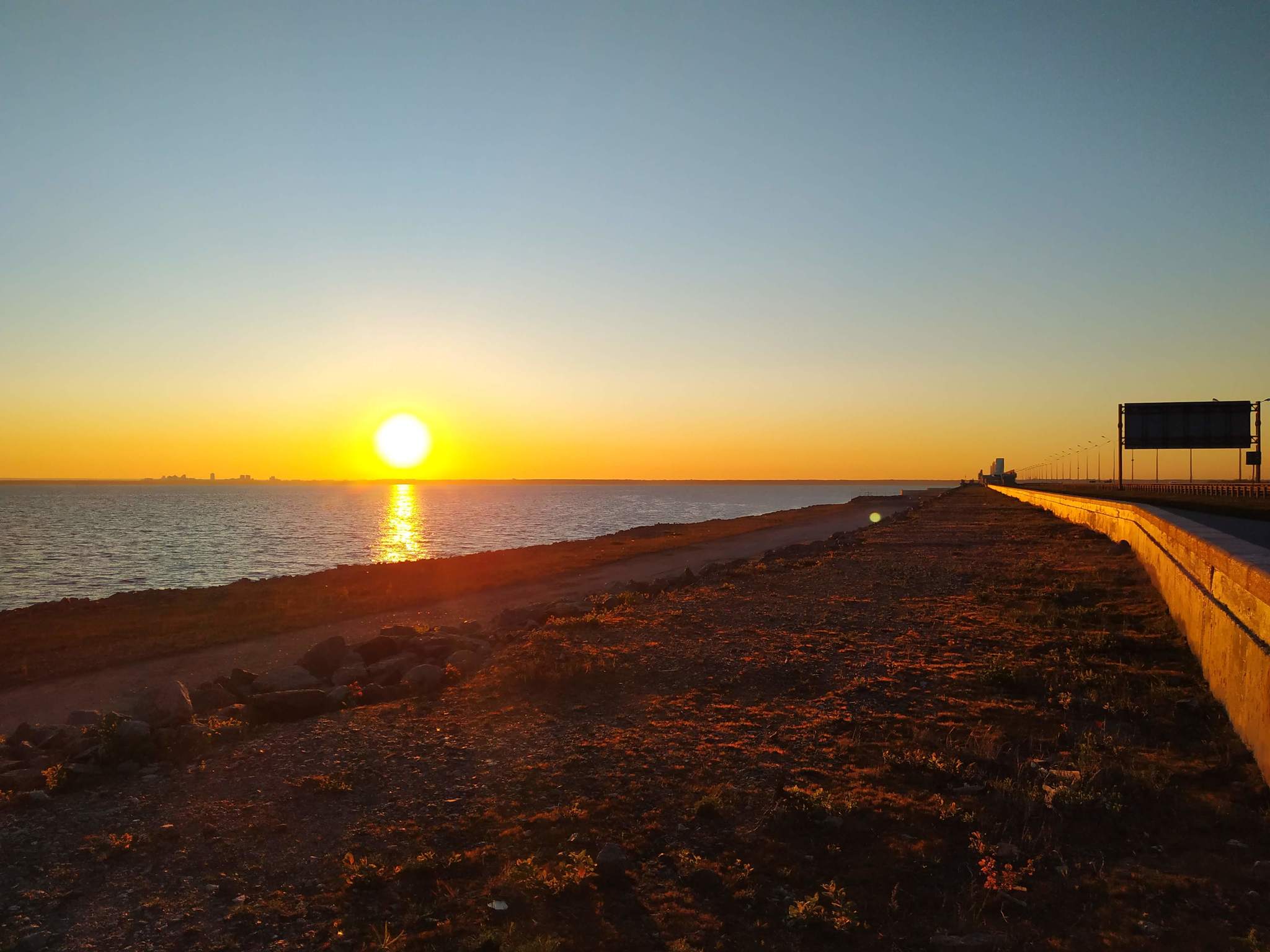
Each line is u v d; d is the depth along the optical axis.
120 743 8.17
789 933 4.59
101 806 6.84
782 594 17.44
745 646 12.09
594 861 5.46
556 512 141.38
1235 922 4.51
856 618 14.04
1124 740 7.28
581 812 6.27
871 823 5.91
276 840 6.01
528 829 6.05
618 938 4.58
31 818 6.59
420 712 9.54
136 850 5.90
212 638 19.72
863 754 7.33
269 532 88.00
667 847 5.70
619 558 38.56
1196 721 7.70
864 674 10.09
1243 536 21.41
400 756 7.89
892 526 43.66
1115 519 24.23
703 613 15.34
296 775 7.43
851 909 4.77
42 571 49.81
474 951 4.47
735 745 7.71
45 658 17.86
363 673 12.92
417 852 5.72
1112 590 14.95
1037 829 5.72
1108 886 4.94
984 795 6.36
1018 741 7.52
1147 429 60.69
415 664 13.55
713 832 5.91
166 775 7.67
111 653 18.12
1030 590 15.60
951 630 12.45
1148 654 10.24
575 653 11.95
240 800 6.84
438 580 31.27
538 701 9.73
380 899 5.09
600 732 8.36
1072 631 11.69
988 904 4.80
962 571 19.70
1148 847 5.45
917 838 5.67
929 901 4.90
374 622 21.72
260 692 12.44
